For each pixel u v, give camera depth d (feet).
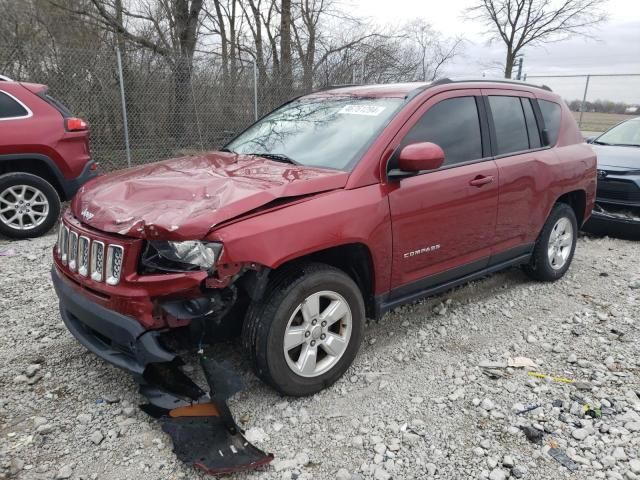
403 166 10.58
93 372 10.86
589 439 9.00
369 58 49.01
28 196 20.95
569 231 16.65
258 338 9.21
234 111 35.70
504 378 10.98
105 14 41.83
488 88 13.88
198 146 34.45
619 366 11.51
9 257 18.45
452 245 12.39
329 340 10.17
